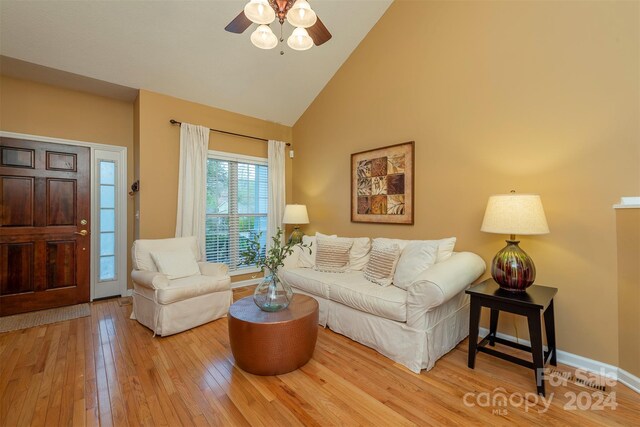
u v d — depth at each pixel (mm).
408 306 2107
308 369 2055
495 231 2064
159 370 2021
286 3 1880
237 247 4359
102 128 3699
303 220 4148
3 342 2426
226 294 3062
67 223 3443
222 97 3984
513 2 2400
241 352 1983
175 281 2809
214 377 1942
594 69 2018
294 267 3359
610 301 1961
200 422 1529
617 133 1931
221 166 4203
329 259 3215
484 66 2574
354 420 1553
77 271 3498
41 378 1908
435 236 2947
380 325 2273
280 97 4285
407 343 2086
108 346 2371
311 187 4543
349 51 3828
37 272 3248
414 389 1825
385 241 2969
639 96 1851
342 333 2598
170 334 2574
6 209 3094
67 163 3457
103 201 3705
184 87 3672
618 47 1923
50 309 3275
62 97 3439
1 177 3074
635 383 1799
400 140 3260
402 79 3244
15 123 3170
